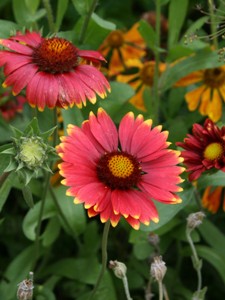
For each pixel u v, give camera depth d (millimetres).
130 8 662
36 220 469
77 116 448
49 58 382
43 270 492
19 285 349
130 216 331
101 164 344
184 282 547
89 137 356
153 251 473
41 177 520
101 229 550
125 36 613
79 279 474
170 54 515
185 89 566
